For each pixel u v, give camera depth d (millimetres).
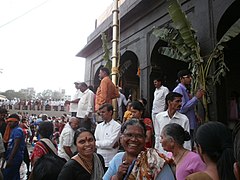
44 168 3695
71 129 5309
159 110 7023
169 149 3008
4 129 6918
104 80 6273
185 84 5738
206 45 7426
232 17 7203
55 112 42438
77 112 7160
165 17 9656
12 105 42375
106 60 10992
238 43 9156
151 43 10422
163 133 3084
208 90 6707
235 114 8891
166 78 11172
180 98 4516
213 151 1938
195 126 5348
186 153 2916
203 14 7711
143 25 11023
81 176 2934
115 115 7043
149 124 5496
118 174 2273
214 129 1988
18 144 5613
